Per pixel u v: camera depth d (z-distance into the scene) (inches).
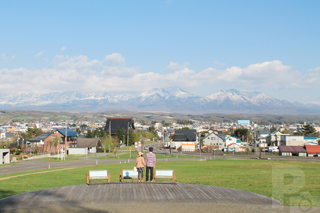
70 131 4650.6
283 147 3772.1
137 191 696.4
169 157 3102.9
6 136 6968.5
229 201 613.9
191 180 1016.2
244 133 6742.1
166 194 668.7
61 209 561.0
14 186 922.1
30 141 3959.2
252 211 546.3
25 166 2042.3
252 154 3905.0
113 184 776.3
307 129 7052.2
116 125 6771.7
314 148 3651.6
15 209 560.7
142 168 801.6
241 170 1425.9
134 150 4621.1
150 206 579.2
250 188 823.7
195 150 4803.2
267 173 1256.2
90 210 555.5
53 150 4018.2
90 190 706.2
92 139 4419.3
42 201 612.4
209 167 1625.2
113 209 561.3
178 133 5664.4
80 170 1541.6
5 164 2262.6
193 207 573.0
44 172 1467.8
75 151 3964.1
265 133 7194.9
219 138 5447.8
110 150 4335.6
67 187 741.9
